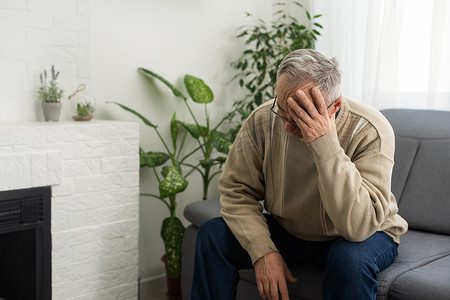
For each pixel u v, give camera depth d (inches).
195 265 61.7
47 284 81.4
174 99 107.0
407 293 55.3
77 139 83.0
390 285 56.7
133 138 89.7
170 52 105.3
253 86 111.6
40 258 80.4
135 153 90.0
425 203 76.8
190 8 107.5
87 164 84.4
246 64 111.4
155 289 106.2
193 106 109.9
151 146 104.4
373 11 98.3
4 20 85.1
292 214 62.1
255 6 118.1
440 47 89.7
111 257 88.4
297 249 64.9
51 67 90.1
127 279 90.7
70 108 90.0
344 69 106.8
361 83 104.9
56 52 90.6
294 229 63.7
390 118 87.6
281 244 64.4
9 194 76.2
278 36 111.4
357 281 53.0
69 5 91.2
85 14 93.0
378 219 55.2
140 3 100.2
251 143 63.9
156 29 102.8
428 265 60.6
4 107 86.4
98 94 96.3
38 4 88.1
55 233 81.7
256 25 118.6
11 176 76.1
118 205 88.5
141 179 103.2
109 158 86.8
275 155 61.9
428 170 78.5
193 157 110.8
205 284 60.3
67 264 83.3
